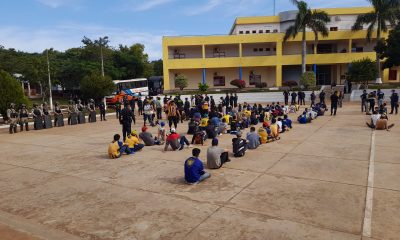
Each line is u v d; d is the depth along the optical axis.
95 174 8.42
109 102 36.94
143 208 6.03
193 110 19.27
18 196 6.99
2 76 23.09
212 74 46.00
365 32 40.75
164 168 8.74
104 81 36.28
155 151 10.96
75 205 6.33
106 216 5.74
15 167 9.55
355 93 32.69
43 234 5.17
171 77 46.00
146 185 7.36
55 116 19.77
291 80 45.44
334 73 45.16
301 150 10.43
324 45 45.16
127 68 57.94
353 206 5.80
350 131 14.02
